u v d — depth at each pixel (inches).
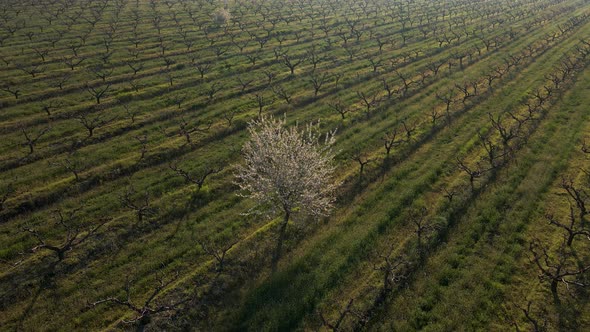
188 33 2790.4
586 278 857.5
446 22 3422.7
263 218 1087.0
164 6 3516.2
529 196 1111.6
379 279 885.8
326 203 1005.8
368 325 797.2
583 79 1929.1
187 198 1155.3
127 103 1734.7
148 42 2536.9
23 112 1588.3
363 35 2947.8
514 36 2829.7
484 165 1267.2
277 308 826.2
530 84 1904.5
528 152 1323.8
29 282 876.0
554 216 1042.1
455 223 1042.1
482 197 1122.7
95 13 3078.2
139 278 911.7
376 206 1117.7
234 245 992.9
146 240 1012.5
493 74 2058.3
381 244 985.5
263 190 991.0
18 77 1892.2
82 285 886.4
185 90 1882.4
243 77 2066.9
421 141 1441.9
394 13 3818.9
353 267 922.7
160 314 821.9
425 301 832.9
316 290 866.1
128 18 3034.0
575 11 3841.0
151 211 1098.7
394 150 1380.4
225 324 804.0
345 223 1058.7
